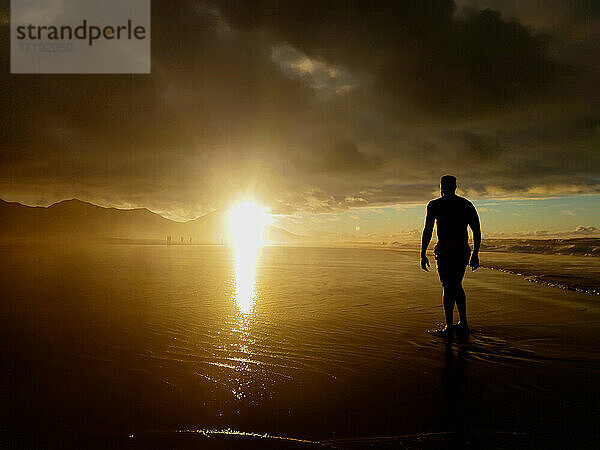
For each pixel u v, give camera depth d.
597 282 8.90
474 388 2.95
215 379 3.11
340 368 3.40
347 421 2.40
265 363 3.53
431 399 2.74
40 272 12.09
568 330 4.79
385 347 4.06
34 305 6.39
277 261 18.25
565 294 7.68
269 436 2.20
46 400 2.67
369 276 11.38
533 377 3.18
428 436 2.22
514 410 2.57
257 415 2.47
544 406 2.63
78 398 2.71
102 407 2.56
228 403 2.65
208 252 27.86
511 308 6.24
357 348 4.01
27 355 3.70
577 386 2.99
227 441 2.14
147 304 6.55
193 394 2.80
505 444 2.13
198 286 8.90
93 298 7.12
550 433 2.26
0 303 6.58
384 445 2.12
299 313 5.84
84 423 2.33
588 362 3.57
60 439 2.14
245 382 3.05
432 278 10.84
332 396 2.79
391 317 5.59
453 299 4.76
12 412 2.48
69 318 5.41
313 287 8.80
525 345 4.15
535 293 7.82
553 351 3.92
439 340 4.35
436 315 5.73
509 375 3.24
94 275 11.25
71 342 4.18
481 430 2.30
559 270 11.77
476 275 11.30
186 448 2.06
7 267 13.85
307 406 2.62
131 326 4.95
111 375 3.18
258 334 4.59
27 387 2.90
